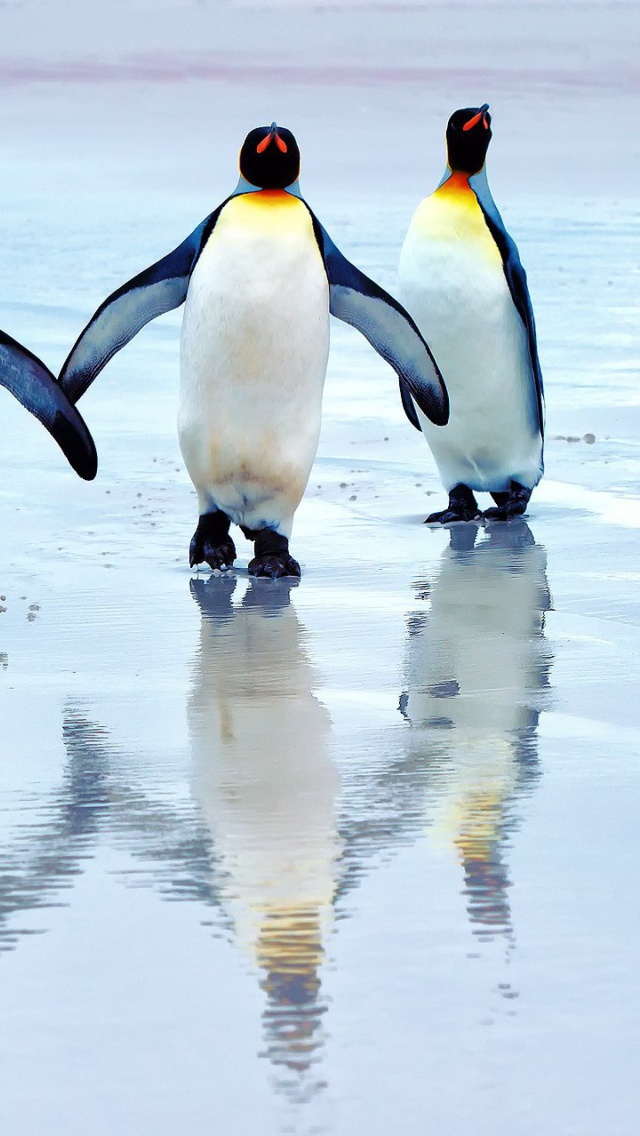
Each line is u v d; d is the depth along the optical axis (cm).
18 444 2105
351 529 1705
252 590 1465
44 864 847
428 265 1684
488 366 1698
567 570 1521
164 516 1748
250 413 1485
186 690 1166
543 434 1755
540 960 736
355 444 2094
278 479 1509
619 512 1761
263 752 1026
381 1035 677
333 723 1087
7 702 1140
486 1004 699
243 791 954
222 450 1500
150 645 1285
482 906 793
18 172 5834
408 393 1770
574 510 1777
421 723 1085
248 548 1653
